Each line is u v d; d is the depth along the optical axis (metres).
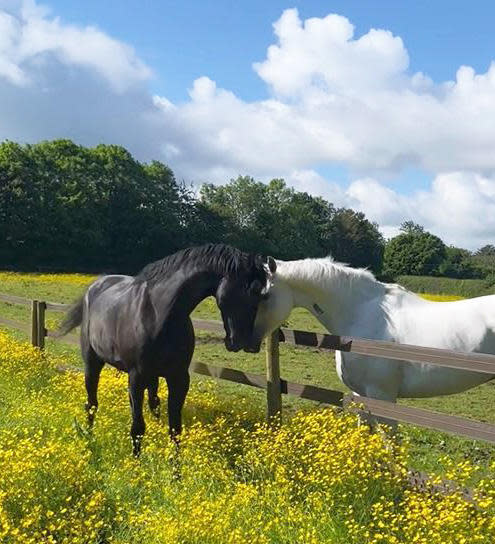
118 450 5.25
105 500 4.09
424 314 5.08
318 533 3.54
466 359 3.89
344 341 4.82
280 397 5.66
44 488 4.05
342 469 4.06
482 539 3.31
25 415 5.86
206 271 5.03
